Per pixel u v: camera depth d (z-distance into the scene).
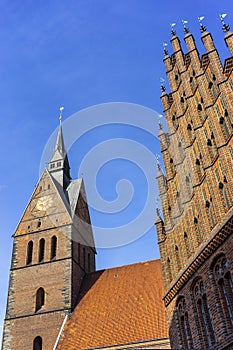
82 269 52.44
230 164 20.97
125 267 51.34
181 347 24.22
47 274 48.19
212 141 23.50
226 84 22.72
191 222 24.92
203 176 23.86
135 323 39.75
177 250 27.41
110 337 39.03
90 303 45.44
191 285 22.94
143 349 36.16
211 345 20.27
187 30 29.83
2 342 43.72
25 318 44.97
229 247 19.14
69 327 42.44
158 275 46.66
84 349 38.62
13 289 48.03
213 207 22.06
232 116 21.45
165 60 32.88
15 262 50.66
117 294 45.66
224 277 19.55
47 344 41.81
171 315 26.06
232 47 22.83
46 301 45.88
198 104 26.02
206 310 21.38
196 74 26.31
